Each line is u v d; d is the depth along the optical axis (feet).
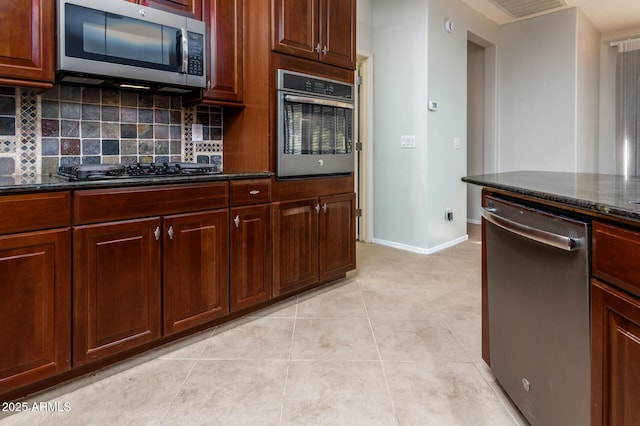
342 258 9.49
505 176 5.83
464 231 14.52
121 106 7.36
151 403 4.99
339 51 9.09
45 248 4.96
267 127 7.78
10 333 4.75
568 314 3.55
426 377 5.59
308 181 8.57
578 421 3.46
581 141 15.24
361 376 5.62
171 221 6.18
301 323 7.40
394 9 12.95
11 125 6.18
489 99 16.57
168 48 6.74
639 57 16.08
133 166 7.01
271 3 7.64
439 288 9.38
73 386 5.33
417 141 12.65
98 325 5.49
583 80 15.25
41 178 5.87
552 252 3.77
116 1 6.09
